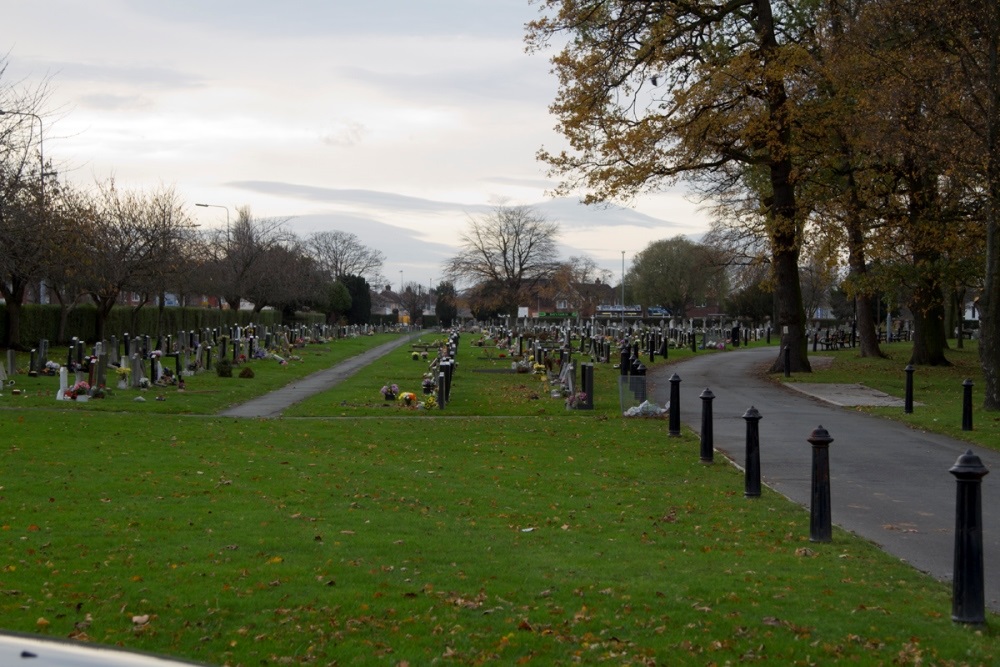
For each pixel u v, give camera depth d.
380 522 10.92
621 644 6.75
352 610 7.46
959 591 7.32
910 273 32.91
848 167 35.03
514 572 8.74
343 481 13.67
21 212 29.09
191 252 55.31
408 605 7.61
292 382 33.81
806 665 6.36
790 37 33.38
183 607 7.45
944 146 25.14
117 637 6.68
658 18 31.41
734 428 20.50
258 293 70.00
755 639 6.88
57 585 7.99
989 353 24.28
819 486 10.26
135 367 27.17
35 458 14.73
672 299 107.06
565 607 7.64
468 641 6.78
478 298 111.06
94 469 13.96
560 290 115.62
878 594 8.17
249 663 6.32
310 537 9.98
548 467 15.59
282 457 15.80
